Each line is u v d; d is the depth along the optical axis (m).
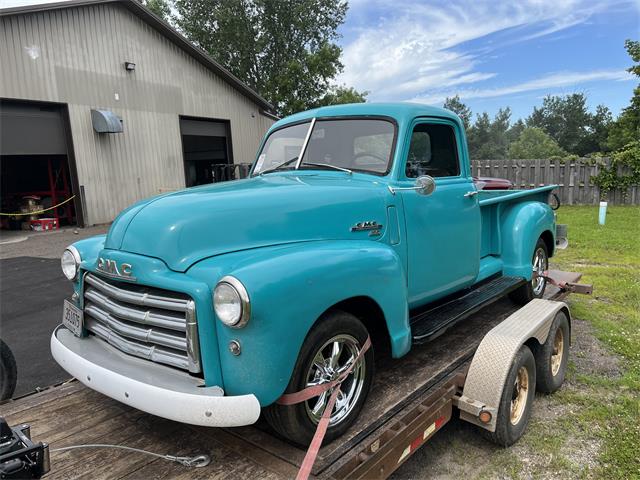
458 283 3.60
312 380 2.26
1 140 11.46
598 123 74.94
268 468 2.11
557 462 2.76
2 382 2.85
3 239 11.38
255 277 1.95
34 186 15.97
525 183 15.97
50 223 12.97
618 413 3.24
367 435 2.37
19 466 1.63
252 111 18.44
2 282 6.99
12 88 11.23
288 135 3.57
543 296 4.95
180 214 2.24
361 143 3.20
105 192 13.47
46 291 6.44
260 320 1.93
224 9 26.59
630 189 14.57
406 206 3.03
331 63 27.09
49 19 11.89
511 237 4.38
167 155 15.23
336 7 28.56
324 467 2.10
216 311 1.94
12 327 5.02
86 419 2.56
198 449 2.27
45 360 4.13
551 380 3.38
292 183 2.84
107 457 2.21
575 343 4.42
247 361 1.96
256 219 2.36
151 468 2.12
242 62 28.42
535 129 71.19
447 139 3.57
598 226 10.62
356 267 2.36
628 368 3.91
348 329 2.35
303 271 2.11
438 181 3.44
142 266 2.16
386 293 2.56
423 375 3.09
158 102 14.81
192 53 15.65
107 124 12.64
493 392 2.69
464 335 3.89
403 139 3.09
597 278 6.44
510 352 2.76
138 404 2.02
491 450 2.90
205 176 19.06
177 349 2.08
